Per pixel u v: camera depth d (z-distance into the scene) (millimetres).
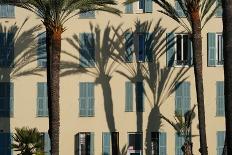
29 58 44938
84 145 45062
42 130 44938
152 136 45062
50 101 36781
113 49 44969
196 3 36531
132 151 45094
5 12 44844
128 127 45062
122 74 45031
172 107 45031
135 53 45031
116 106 45094
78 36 44938
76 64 44906
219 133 45156
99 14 44938
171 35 44969
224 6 18594
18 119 44906
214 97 45188
